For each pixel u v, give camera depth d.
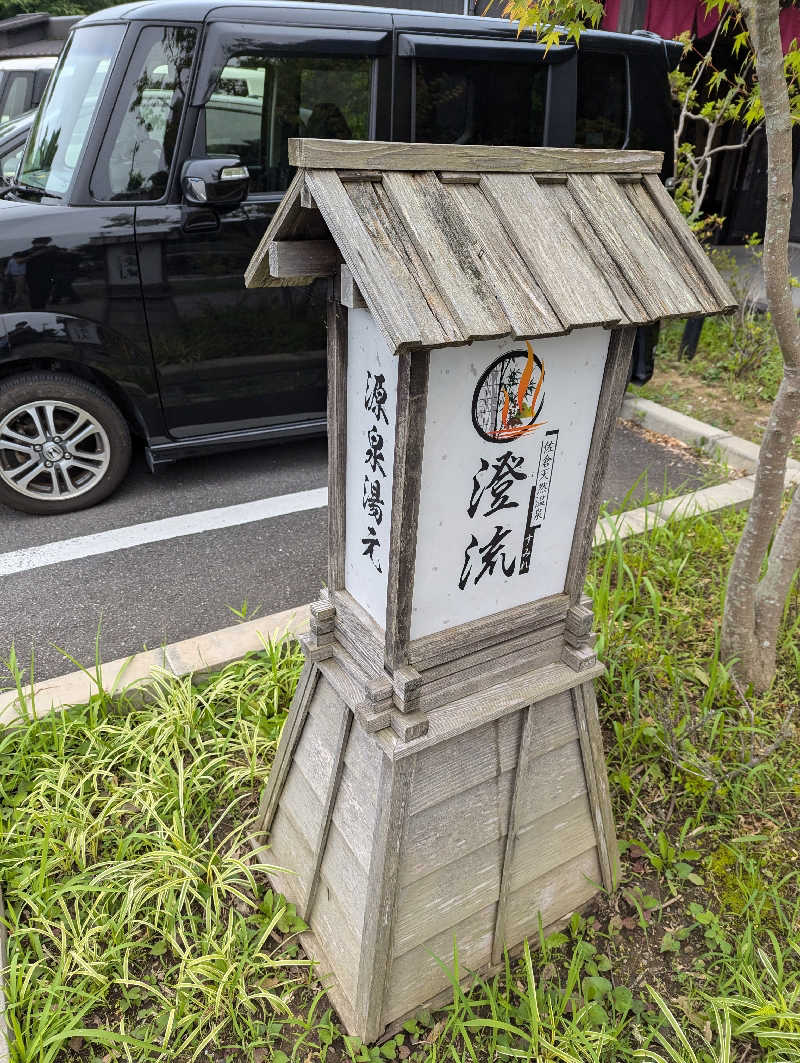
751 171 9.16
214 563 3.22
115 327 3.21
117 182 3.12
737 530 3.36
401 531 1.21
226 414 3.65
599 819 1.82
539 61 3.73
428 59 3.47
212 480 3.96
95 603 2.93
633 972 1.76
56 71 3.67
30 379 3.24
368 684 1.37
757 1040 1.62
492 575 1.41
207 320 3.39
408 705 1.35
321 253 1.21
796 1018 1.53
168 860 1.82
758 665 2.48
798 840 2.06
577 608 1.57
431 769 1.45
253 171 3.37
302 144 1.00
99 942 1.77
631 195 1.31
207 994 1.59
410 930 1.53
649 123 4.29
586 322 1.10
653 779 2.21
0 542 3.33
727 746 2.27
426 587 1.32
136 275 3.17
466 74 3.59
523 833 1.68
